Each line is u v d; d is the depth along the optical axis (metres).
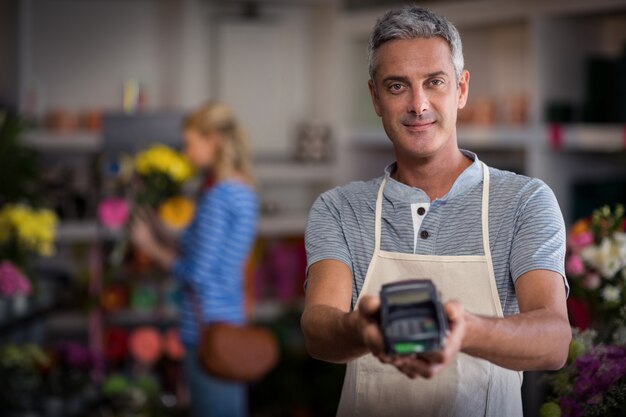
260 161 6.54
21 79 6.02
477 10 5.26
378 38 1.96
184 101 6.46
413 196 2.05
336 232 2.11
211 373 4.31
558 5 4.83
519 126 5.08
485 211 2.00
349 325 1.63
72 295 5.90
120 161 5.62
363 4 6.59
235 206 4.40
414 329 1.48
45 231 4.66
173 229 5.41
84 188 6.30
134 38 6.50
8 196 4.81
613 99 4.81
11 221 4.61
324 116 6.66
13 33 6.01
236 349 4.30
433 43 1.93
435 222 2.03
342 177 6.40
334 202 2.15
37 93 6.23
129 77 6.48
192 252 4.43
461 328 1.52
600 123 4.85
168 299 5.95
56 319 5.87
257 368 4.35
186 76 6.46
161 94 6.52
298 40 6.74
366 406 2.10
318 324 1.80
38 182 5.25
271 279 6.31
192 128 4.45
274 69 6.62
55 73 6.46
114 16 6.48
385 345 1.50
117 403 5.06
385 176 2.12
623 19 5.16
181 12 6.42
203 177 5.16
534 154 5.00
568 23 5.04
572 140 4.80
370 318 1.54
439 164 2.03
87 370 4.90
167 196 5.06
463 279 1.99
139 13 6.48
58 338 6.20
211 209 4.39
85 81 6.48
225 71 6.54
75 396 4.62
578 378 2.12
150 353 5.74
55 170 6.06
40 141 6.00
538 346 1.66
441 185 2.05
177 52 6.46
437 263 2.01
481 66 5.80
